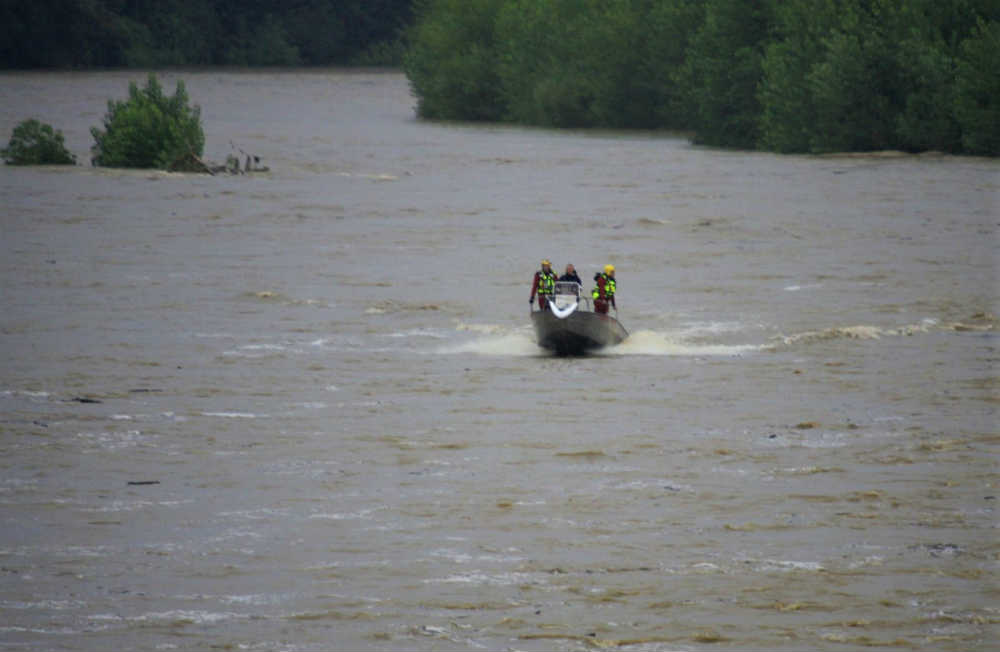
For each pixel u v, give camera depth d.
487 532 35.56
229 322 66.94
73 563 33.25
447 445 44.31
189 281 78.75
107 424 47.00
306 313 69.62
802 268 84.31
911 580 31.94
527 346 62.47
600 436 45.41
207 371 55.88
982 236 98.00
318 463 42.16
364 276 81.31
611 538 35.03
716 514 37.00
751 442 44.59
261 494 38.91
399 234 100.06
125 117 147.25
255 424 47.06
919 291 75.94
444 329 66.19
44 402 50.19
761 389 52.84
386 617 29.95
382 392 52.28
